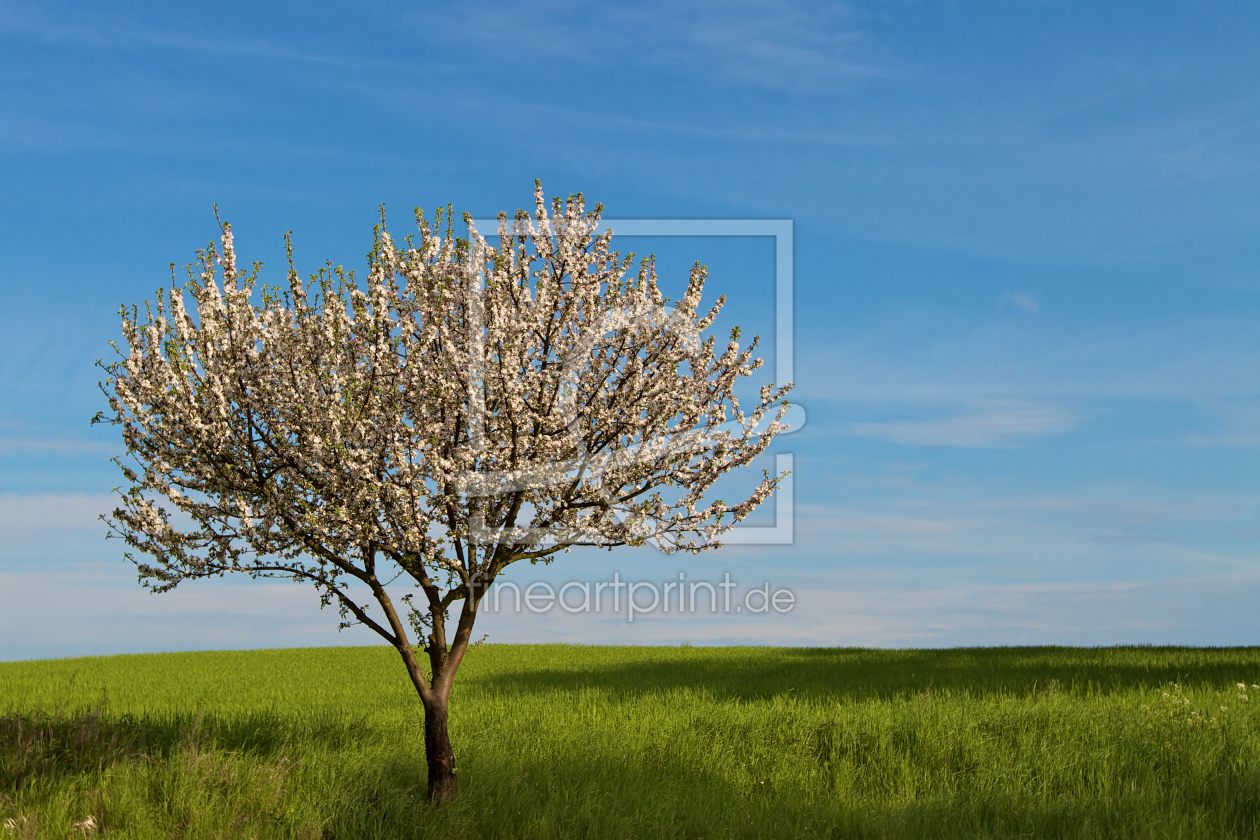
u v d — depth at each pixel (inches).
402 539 335.6
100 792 332.8
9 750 378.0
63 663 1146.0
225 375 333.4
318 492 333.4
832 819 354.6
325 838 319.0
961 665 852.6
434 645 363.9
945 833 341.4
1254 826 342.0
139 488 332.8
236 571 338.0
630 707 583.5
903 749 462.0
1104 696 592.4
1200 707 511.8
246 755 401.1
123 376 333.4
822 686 710.5
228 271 347.9
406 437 343.9
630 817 341.7
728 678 812.6
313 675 958.4
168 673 989.2
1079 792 384.5
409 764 401.1
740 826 340.8
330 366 339.0
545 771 398.3
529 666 999.6
